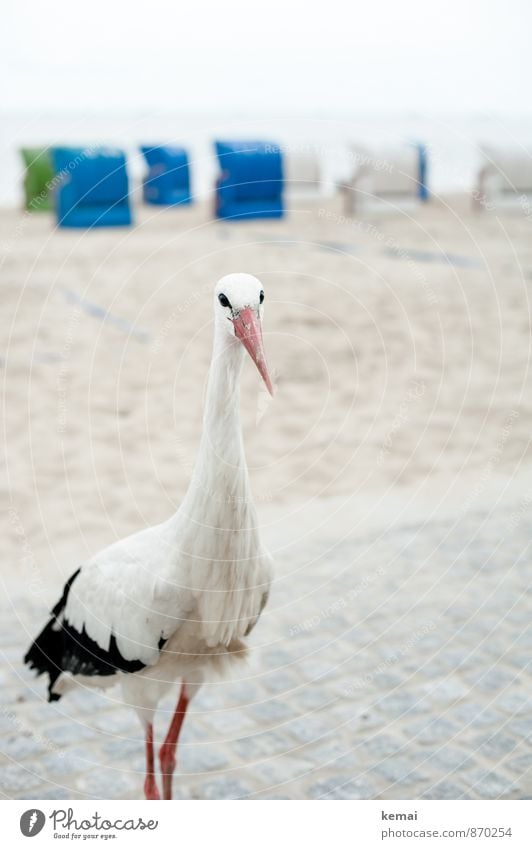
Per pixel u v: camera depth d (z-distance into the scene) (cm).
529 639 519
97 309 1209
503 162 1911
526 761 420
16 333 1097
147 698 362
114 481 728
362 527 663
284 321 1193
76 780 405
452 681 482
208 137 2638
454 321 1210
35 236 1628
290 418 880
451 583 584
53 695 411
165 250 1550
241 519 324
